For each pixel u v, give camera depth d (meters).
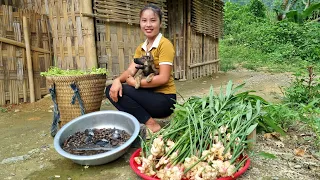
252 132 2.26
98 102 3.04
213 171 1.71
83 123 2.60
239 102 2.55
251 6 18.45
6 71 4.18
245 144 2.26
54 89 2.84
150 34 2.55
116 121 2.65
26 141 2.84
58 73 2.99
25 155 2.48
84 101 2.89
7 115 3.81
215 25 7.91
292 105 3.56
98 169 2.18
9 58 4.19
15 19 4.20
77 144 2.39
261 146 2.46
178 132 2.23
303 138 2.63
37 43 4.49
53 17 4.59
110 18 4.52
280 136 2.64
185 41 6.78
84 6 4.20
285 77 6.89
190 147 1.96
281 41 12.13
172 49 2.57
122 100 2.66
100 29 4.47
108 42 4.61
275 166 2.11
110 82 4.62
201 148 1.95
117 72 4.79
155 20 2.52
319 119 2.50
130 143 2.17
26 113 3.91
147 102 2.64
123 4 4.71
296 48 10.64
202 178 1.72
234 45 13.52
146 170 1.88
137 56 2.81
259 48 12.30
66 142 2.40
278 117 2.81
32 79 4.39
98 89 2.99
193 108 2.41
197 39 7.12
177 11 6.76
